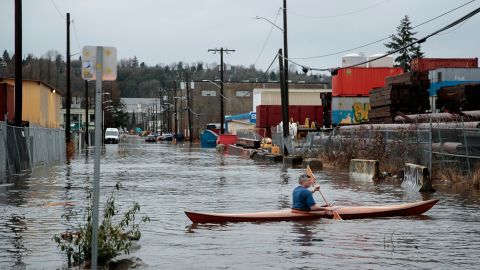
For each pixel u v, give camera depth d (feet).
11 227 42.91
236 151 197.67
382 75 160.66
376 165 87.30
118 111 587.68
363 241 37.35
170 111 552.41
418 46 312.09
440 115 92.73
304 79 419.95
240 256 32.78
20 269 29.45
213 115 395.96
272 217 45.73
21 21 97.76
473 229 42.11
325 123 172.04
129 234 35.76
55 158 144.25
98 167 25.12
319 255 33.01
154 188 75.05
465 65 142.41
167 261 31.45
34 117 168.14
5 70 349.20
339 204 57.47
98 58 25.11
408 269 29.58
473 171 74.74
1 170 85.87
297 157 128.06
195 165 128.77
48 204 57.00
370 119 126.11
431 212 51.01
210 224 44.55
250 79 428.97
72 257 31.40
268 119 213.05
